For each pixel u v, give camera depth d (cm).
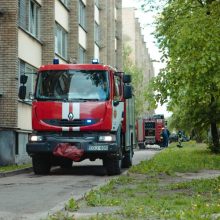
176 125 3872
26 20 2695
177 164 2281
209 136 3841
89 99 1786
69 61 3534
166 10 2341
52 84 1811
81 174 1903
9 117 2370
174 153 3509
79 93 1795
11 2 2389
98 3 5106
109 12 5531
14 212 970
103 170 2105
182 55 1792
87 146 1775
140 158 3170
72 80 1806
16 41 2391
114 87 1841
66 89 1802
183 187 1340
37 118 1802
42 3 2978
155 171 1909
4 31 2389
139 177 1677
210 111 3297
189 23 1738
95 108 1777
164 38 2016
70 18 3669
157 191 1269
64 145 1781
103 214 892
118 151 1811
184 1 2138
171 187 1335
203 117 3341
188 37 1716
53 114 1788
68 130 1778
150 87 1906
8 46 2386
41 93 1809
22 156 2472
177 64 1834
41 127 1795
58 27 3369
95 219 841
